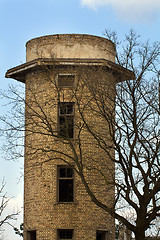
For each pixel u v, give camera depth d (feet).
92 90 86.38
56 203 97.30
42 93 102.63
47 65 101.35
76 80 100.58
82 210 97.19
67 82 101.96
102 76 100.94
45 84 102.58
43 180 99.25
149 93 79.82
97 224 97.40
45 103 96.43
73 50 103.19
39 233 97.19
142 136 77.92
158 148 76.13
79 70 94.43
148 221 73.20
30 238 101.14
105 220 98.43
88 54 103.35
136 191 74.74
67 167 98.07
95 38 104.42
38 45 105.29
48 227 96.63
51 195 98.02
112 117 80.94
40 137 101.50
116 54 83.20
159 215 73.82
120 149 78.74
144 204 73.87
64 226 96.37
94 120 100.17
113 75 103.35
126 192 75.46
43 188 98.89
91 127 94.22
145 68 81.00
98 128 100.17
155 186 73.72
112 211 75.31
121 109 79.20
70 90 100.99
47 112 101.09
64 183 99.86
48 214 97.30
